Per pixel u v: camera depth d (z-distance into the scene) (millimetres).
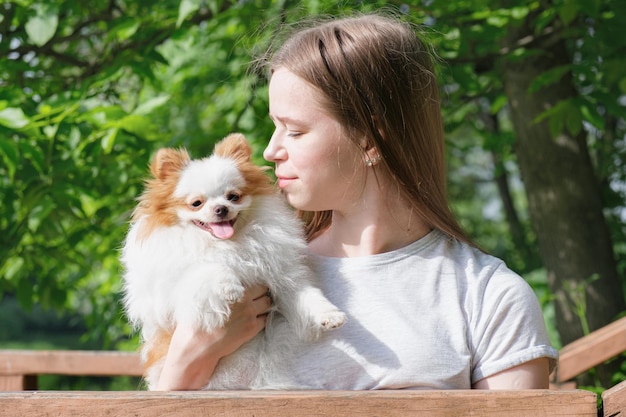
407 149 2383
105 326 7074
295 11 4527
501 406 1797
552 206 6336
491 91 7121
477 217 13594
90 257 7113
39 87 5820
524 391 1808
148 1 5816
